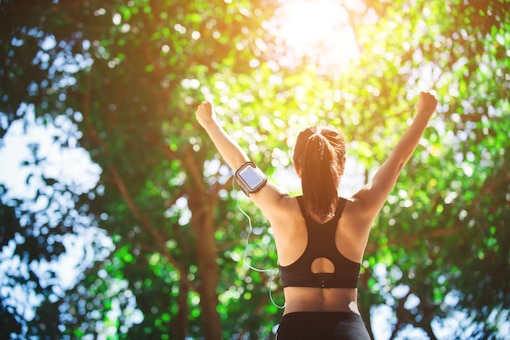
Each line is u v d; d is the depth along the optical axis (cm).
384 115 826
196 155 915
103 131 898
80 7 838
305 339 215
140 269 966
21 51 812
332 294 224
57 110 888
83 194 916
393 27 812
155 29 866
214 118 259
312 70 839
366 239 233
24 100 855
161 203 993
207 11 874
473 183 875
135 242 959
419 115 254
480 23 688
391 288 949
